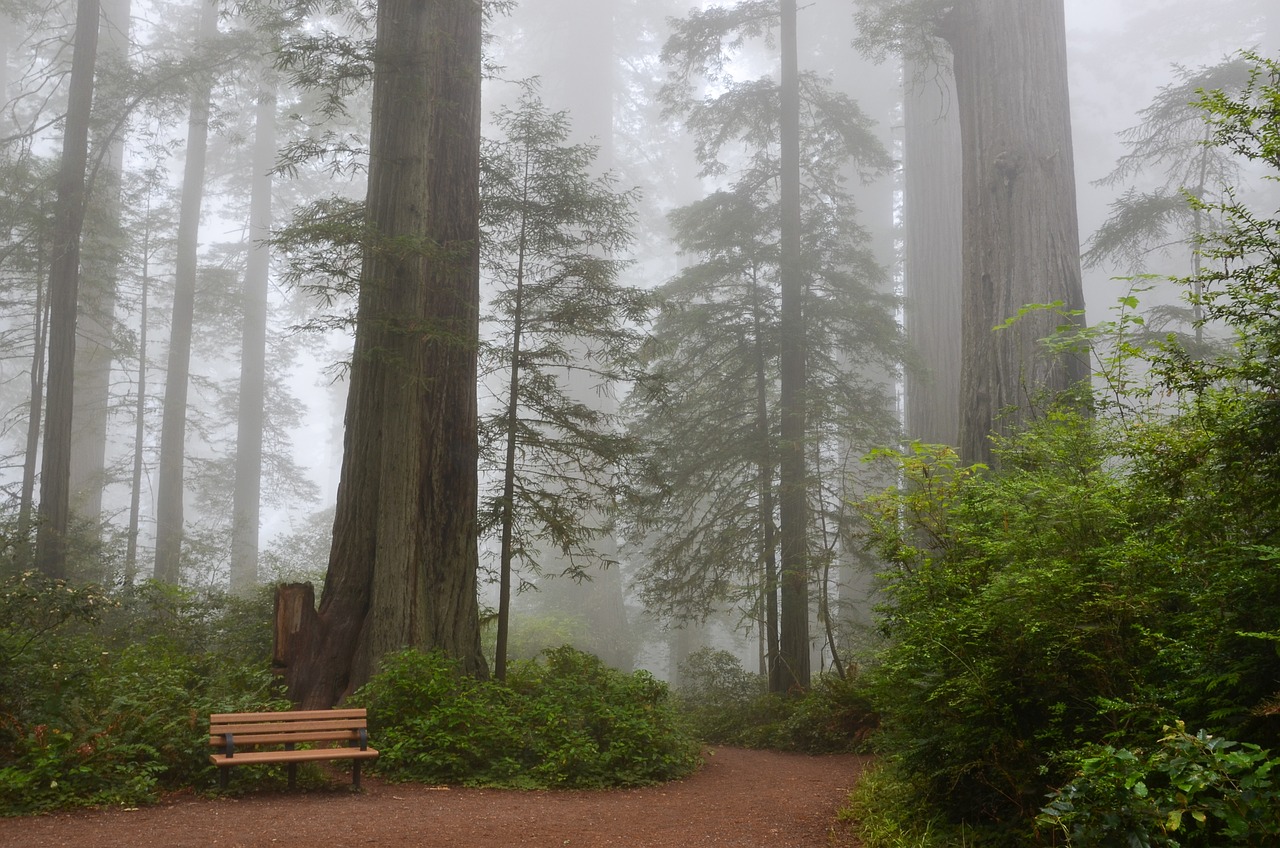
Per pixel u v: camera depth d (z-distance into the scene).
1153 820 3.60
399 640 10.88
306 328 11.48
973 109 13.72
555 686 11.11
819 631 22.16
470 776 8.77
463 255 12.05
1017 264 12.72
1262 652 3.93
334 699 10.72
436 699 9.57
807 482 17.80
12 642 8.35
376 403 11.66
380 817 7.00
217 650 13.00
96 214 22.22
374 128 12.14
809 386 19.33
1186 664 4.24
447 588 11.41
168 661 10.06
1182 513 4.70
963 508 6.32
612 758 9.43
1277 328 3.97
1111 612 4.70
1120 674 4.70
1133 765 3.83
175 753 7.61
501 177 13.53
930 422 24.48
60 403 18.41
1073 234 12.91
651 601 20.02
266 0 25.00
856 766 11.93
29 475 21.50
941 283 25.20
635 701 10.91
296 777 8.02
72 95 20.00
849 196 21.20
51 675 8.11
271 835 6.26
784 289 19.47
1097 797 3.91
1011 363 12.38
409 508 11.21
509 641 28.34
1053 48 13.45
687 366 19.69
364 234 10.66
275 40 13.75
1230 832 3.38
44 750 7.12
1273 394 3.91
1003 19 13.55
